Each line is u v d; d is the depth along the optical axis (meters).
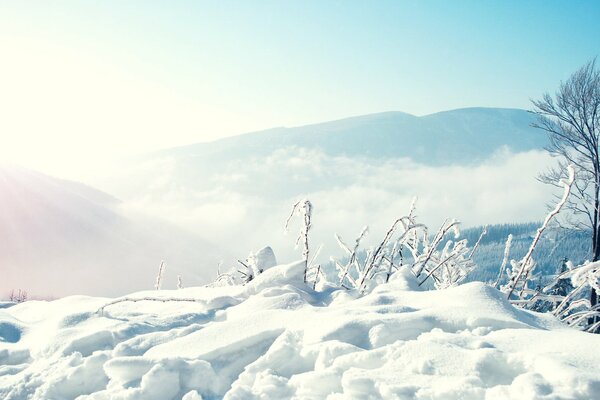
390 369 2.62
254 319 3.46
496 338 2.87
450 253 5.52
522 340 2.83
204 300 4.24
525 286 4.96
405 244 5.43
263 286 4.59
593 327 4.13
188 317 3.95
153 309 4.44
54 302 5.05
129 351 3.22
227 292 4.79
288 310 3.54
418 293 3.94
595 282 4.18
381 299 3.85
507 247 5.07
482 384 2.40
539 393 2.17
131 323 3.74
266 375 2.81
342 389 2.59
